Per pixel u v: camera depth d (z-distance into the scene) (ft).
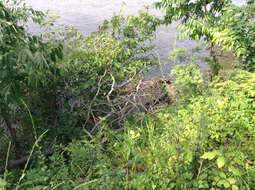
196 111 9.30
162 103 14.64
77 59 13.23
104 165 7.21
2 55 8.16
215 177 6.09
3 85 8.80
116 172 6.68
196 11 14.87
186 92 12.94
